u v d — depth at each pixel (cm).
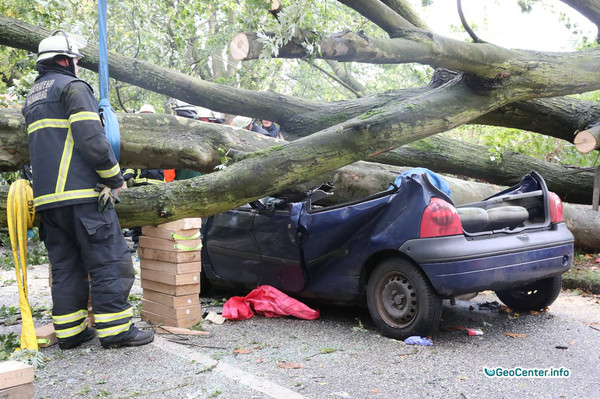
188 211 439
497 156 712
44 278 680
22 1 695
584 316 482
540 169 724
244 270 522
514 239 423
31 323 374
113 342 389
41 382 329
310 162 461
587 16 676
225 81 991
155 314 458
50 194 371
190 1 956
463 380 328
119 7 859
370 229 435
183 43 962
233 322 466
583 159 791
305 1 374
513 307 509
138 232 884
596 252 700
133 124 546
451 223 392
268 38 366
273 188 455
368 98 650
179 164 562
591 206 753
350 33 408
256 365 354
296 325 455
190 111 740
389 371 343
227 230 529
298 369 346
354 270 446
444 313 495
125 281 394
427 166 708
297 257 475
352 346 396
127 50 923
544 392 310
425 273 398
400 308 416
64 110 373
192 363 357
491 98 519
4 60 1009
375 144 478
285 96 663
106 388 317
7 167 517
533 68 524
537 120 679
